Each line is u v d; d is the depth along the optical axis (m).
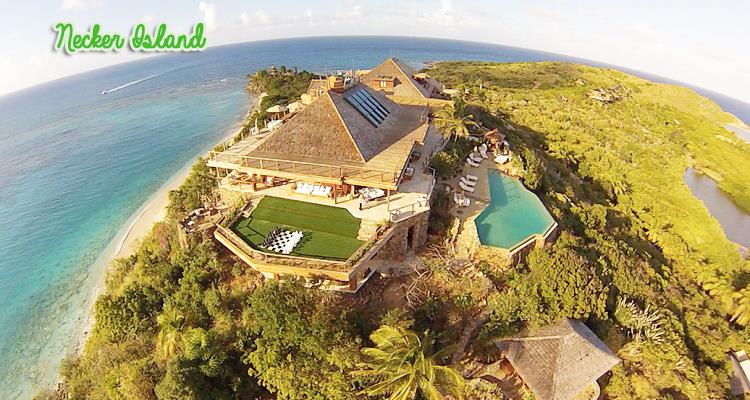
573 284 23.98
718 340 32.28
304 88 91.75
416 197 27.52
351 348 18.64
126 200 55.44
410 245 26.55
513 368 22.64
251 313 21.00
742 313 40.00
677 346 26.39
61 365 27.84
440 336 21.75
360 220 24.80
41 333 32.69
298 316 18.86
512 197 33.56
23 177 66.88
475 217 29.38
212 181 35.22
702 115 130.25
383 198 27.41
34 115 134.38
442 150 37.16
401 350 17.73
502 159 39.41
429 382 17.09
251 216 25.61
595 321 25.16
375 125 32.41
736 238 68.75
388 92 52.25
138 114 111.25
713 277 45.69
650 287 31.55
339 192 27.62
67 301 36.19
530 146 57.25
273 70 127.44
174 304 24.11
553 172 51.50
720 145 107.38
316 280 21.72
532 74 148.62
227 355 19.91
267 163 27.62
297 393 18.38
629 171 68.31
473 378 21.53
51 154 78.69
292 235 23.58
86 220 50.72
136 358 23.58
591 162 64.88
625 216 55.41
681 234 57.59
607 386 23.14
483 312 23.83
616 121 101.06
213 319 22.72
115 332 25.23
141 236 43.50
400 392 17.14
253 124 56.44
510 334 22.67
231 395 19.55
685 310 34.53
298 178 25.83
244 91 130.50
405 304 22.53
